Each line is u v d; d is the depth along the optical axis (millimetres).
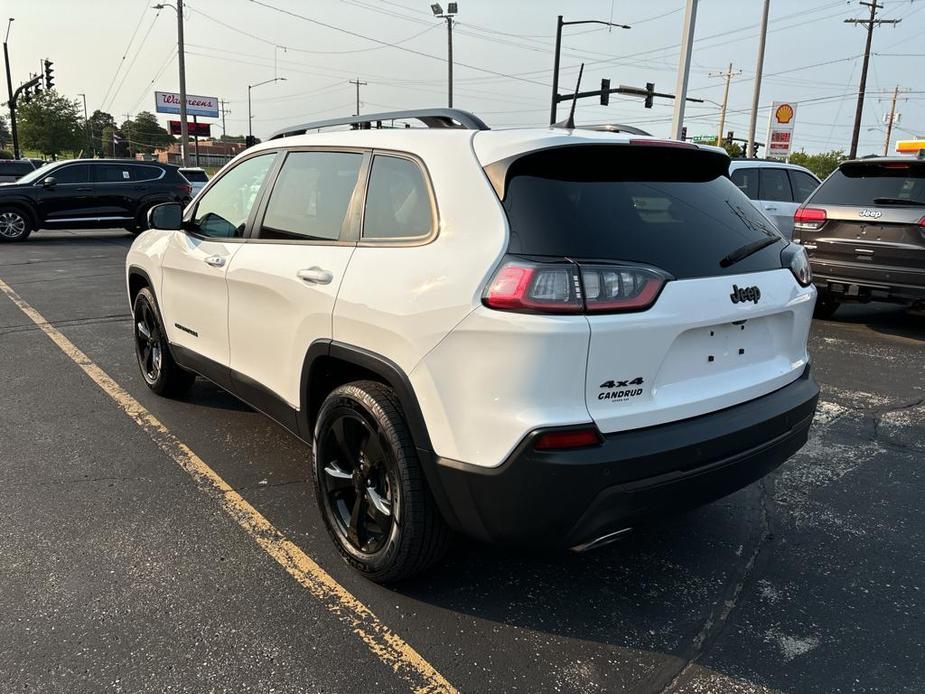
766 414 2723
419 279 2520
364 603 2785
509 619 2709
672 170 2887
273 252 3352
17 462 4004
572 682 2383
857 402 5383
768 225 3102
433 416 2471
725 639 2617
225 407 4945
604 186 2586
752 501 3748
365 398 2727
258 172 3752
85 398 5102
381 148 2943
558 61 24797
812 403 3010
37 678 2338
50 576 2904
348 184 3049
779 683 2398
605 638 2611
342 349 2826
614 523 2357
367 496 2859
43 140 51781
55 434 4422
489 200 2432
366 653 2502
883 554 3236
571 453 2240
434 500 2619
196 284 4055
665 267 2461
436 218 2570
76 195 16156
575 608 2787
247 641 2547
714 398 2590
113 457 4098
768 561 3162
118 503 3547
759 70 24594
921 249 6793
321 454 3045
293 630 2611
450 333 2377
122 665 2410
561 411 2252
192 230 4242
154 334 4957
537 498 2281
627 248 2424
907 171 7039
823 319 8516
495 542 2486
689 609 2799
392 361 2594
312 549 3162
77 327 7441
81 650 2477
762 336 2861
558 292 2211
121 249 14969
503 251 2320
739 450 2617
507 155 2457
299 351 3137
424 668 2434
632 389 2354
